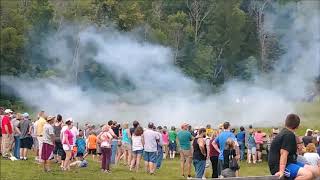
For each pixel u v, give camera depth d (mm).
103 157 29141
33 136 33281
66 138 28016
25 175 26266
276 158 12953
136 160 29672
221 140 23328
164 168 33562
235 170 22078
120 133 36531
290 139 12742
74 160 32125
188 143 27703
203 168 25188
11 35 96562
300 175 12719
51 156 29000
